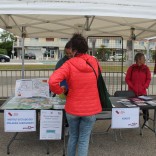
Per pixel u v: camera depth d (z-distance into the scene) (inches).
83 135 147.3
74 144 151.4
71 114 143.3
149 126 256.7
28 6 156.9
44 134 179.9
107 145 211.6
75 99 141.8
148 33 332.2
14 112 176.9
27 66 959.6
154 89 490.3
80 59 141.9
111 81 478.0
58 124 179.6
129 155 193.0
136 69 249.4
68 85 143.3
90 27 284.7
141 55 248.7
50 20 246.5
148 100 218.1
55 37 367.2
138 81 247.9
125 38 370.9
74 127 148.1
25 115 177.6
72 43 143.9
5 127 177.8
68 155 154.3
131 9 160.9
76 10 157.8
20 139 208.5
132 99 221.8
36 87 222.5
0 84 496.4
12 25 266.4
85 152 147.8
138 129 250.4
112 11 158.7
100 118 197.5
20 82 221.1
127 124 185.9
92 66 143.9
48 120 178.9
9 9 156.9
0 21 247.3
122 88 431.8
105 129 251.6
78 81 140.2
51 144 210.5
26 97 220.7
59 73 137.3
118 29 321.7
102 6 158.7
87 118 142.9
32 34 358.0
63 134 186.1
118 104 201.6
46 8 157.3
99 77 151.3
